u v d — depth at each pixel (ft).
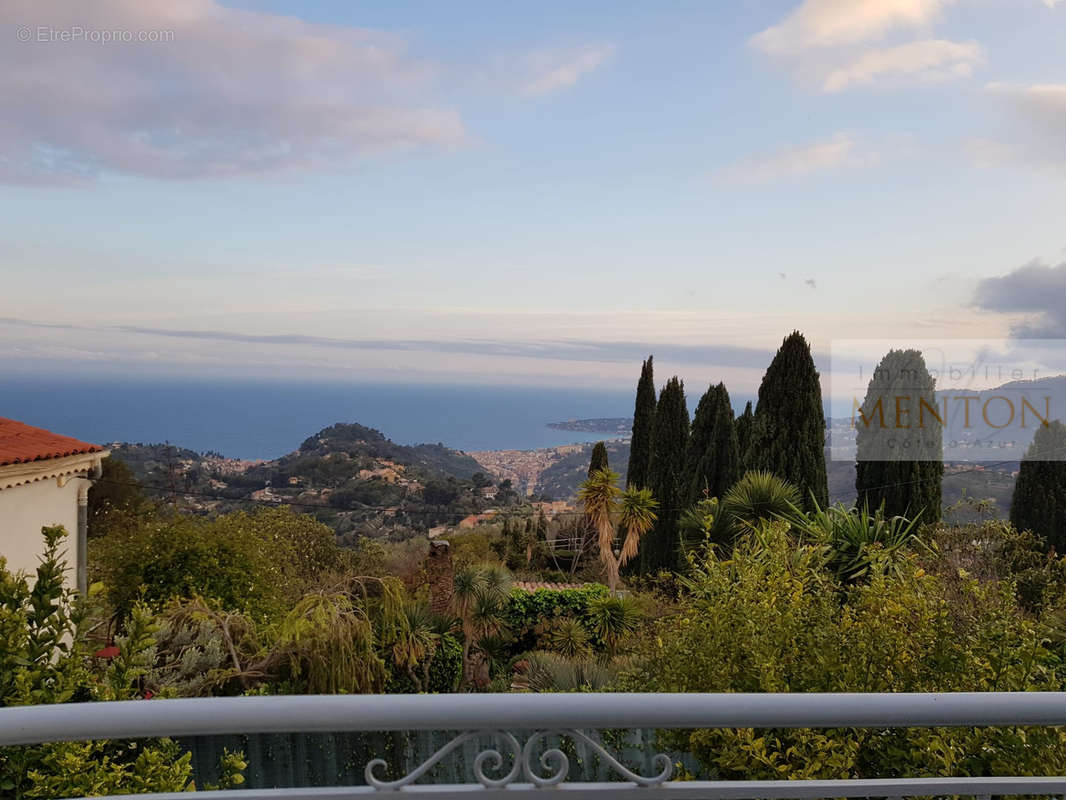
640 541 55.88
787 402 49.55
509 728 3.89
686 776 10.67
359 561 46.32
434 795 4.07
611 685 15.05
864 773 9.49
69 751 7.91
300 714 3.73
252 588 32.27
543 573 56.95
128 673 9.46
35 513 27.45
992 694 4.10
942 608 10.48
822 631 10.60
